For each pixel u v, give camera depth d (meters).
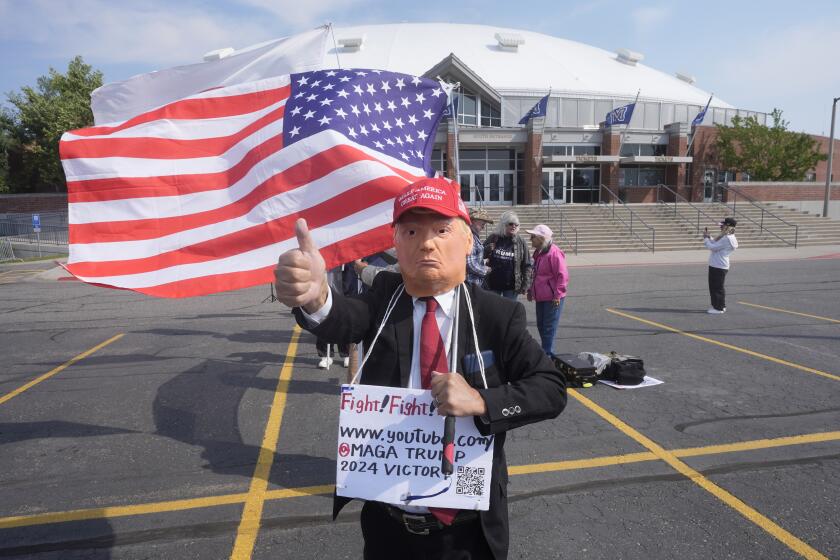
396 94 3.70
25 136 34.06
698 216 24.83
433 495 1.45
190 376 5.69
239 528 2.88
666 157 29.81
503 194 29.72
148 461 3.69
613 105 33.19
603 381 5.28
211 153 3.32
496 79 33.88
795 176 31.31
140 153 3.20
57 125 31.86
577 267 16.75
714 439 3.90
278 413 4.59
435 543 1.55
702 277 13.81
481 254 5.19
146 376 5.71
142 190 3.15
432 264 1.48
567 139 30.19
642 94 35.78
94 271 2.99
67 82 33.69
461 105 29.42
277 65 4.64
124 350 6.92
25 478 3.46
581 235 22.98
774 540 2.70
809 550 2.62
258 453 3.80
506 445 3.86
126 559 2.64
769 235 23.92
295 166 3.25
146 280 3.00
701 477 3.35
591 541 2.72
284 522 2.94
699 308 9.36
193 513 3.03
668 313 8.94
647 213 26.11
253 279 3.02
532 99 31.67
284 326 8.40
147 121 3.30
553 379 1.49
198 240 3.12
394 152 3.51
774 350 6.43
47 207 29.39
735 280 13.12
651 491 3.19
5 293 12.89
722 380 5.28
